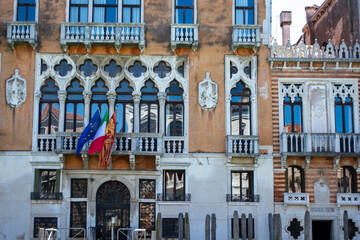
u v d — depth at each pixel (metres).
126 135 23.20
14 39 23.66
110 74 24.42
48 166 23.41
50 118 24.06
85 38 23.83
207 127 24.11
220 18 25.03
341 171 24.55
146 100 24.41
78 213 23.47
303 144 24.11
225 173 23.84
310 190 24.05
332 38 30.33
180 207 23.59
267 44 24.92
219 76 24.52
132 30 24.09
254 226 23.59
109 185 23.84
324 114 24.73
